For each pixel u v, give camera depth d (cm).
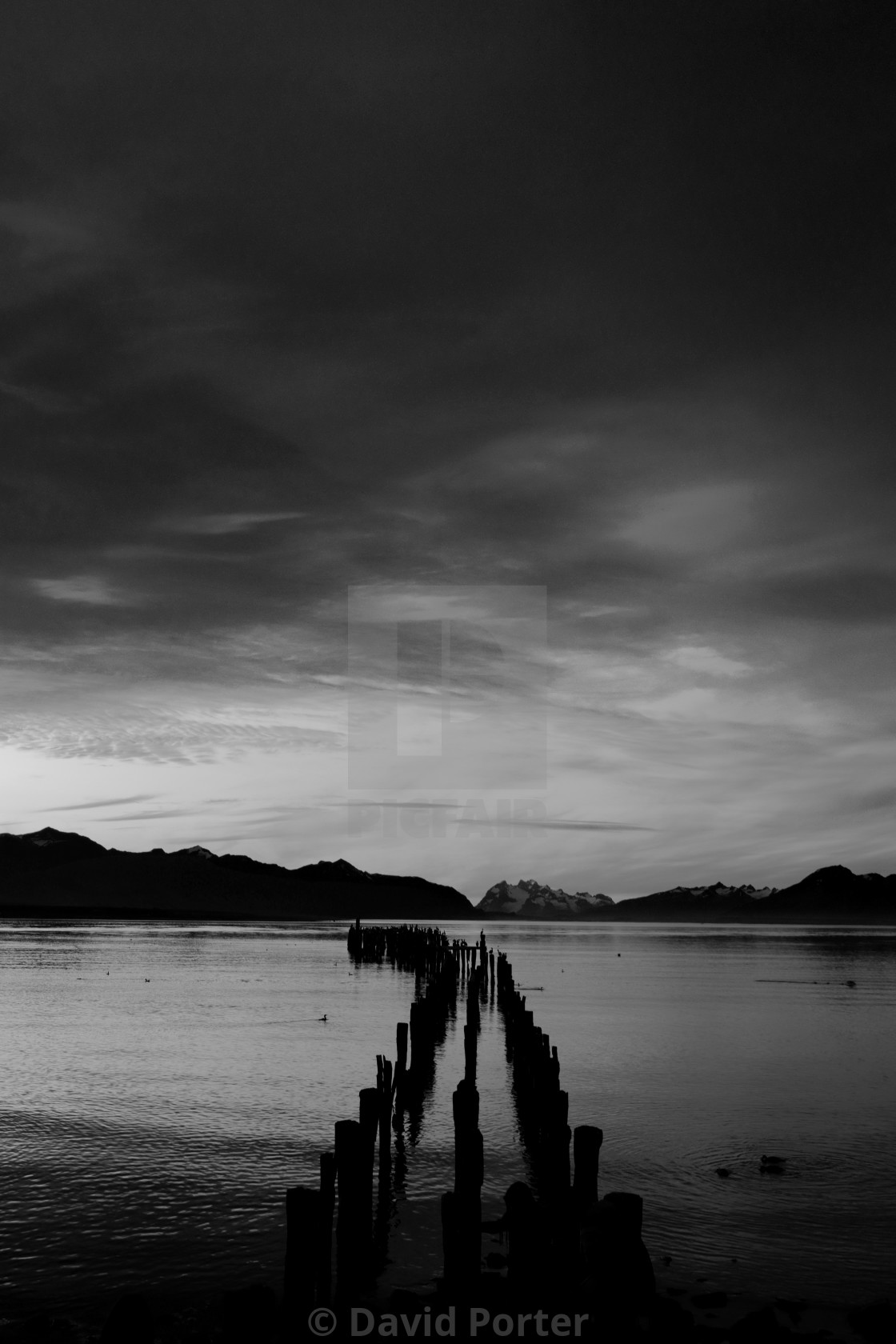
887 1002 4919
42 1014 3991
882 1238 1554
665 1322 1185
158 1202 1677
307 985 5444
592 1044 3381
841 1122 2270
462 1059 3234
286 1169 1861
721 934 18900
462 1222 1295
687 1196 1745
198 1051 3109
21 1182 1772
